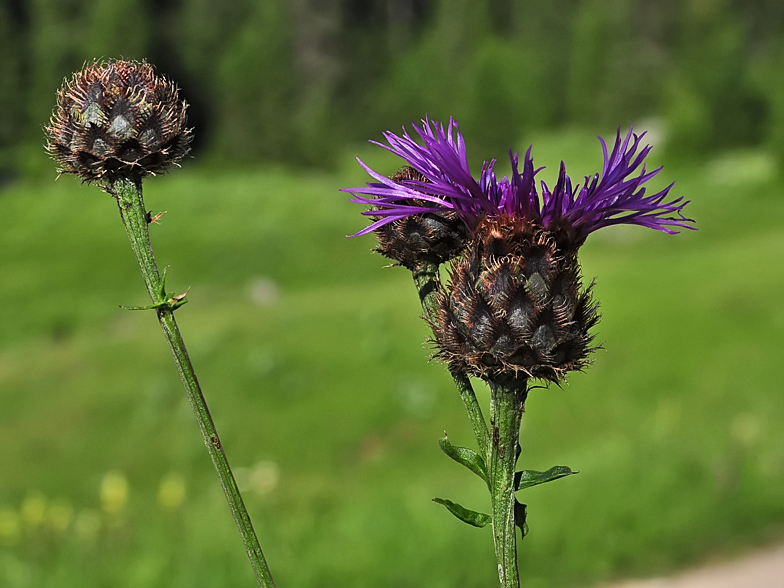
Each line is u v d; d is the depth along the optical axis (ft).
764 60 245.24
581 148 111.45
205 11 234.99
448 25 249.96
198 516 37.09
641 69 212.23
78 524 36.68
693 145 171.73
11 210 128.67
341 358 63.05
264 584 8.27
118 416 61.16
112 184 9.07
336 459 53.16
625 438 44.83
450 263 9.48
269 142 214.48
